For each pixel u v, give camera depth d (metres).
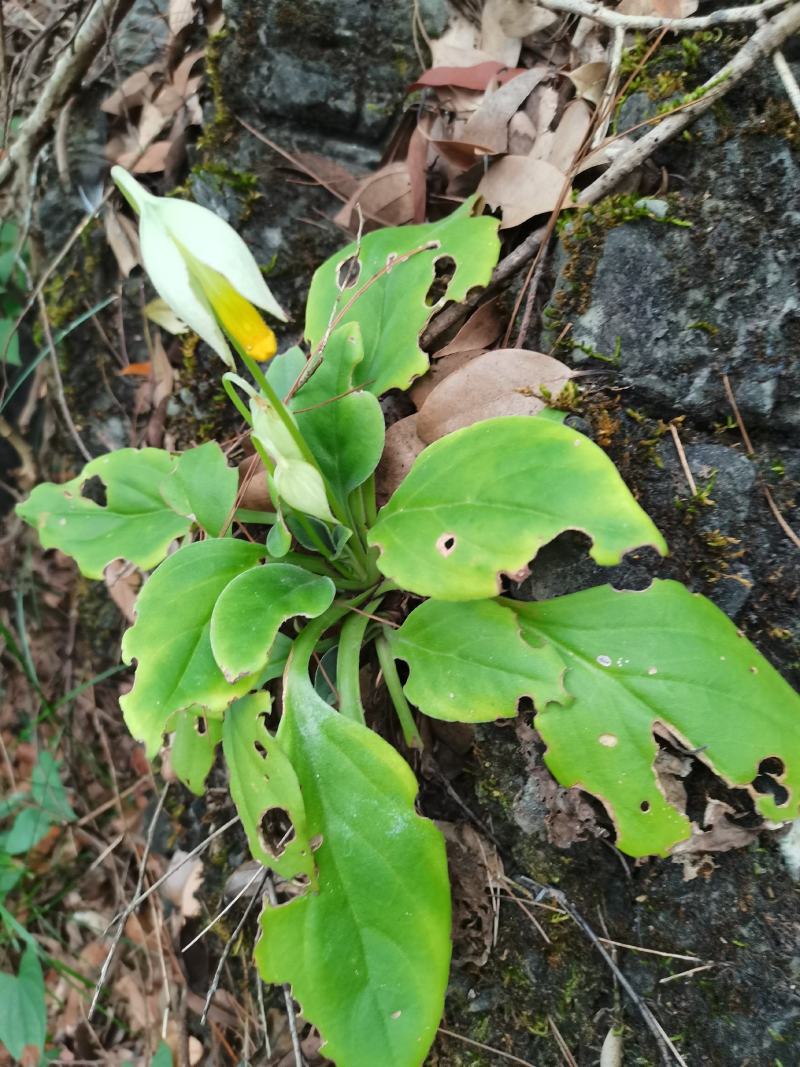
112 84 0.40
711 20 0.26
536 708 0.23
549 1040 0.28
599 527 0.20
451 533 0.22
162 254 0.19
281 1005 0.35
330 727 0.24
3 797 0.49
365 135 0.36
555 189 0.29
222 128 0.37
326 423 0.28
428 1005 0.22
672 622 0.23
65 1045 0.43
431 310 0.28
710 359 0.26
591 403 0.27
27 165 0.43
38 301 0.45
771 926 0.24
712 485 0.26
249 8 0.35
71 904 0.47
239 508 0.31
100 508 0.32
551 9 0.31
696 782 0.24
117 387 0.44
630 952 0.26
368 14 0.35
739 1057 0.24
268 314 0.36
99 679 0.43
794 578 0.25
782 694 0.22
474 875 0.29
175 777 0.37
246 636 0.23
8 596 0.52
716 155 0.26
